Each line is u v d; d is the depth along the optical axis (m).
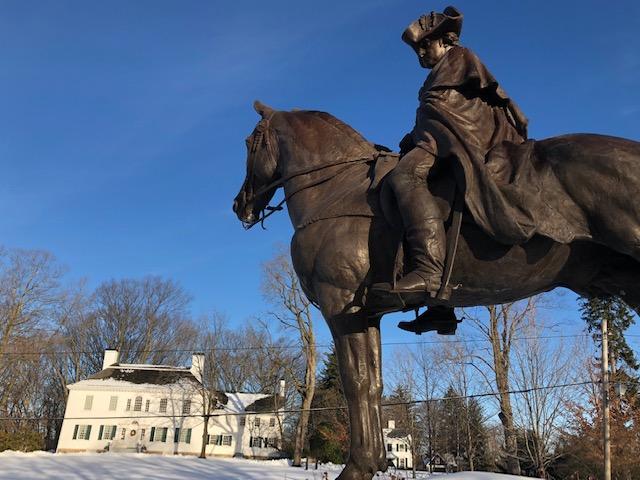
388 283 3.39
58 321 52.81
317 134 4.51
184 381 52.59
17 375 43.31
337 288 3.79
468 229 3.46
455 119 3.64
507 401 22.83
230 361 51.94
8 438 36.44
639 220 3.03
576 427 21.00
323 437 37.94
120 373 53.22
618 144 3.19
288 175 4.52
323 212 4.00
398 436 44.38
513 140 3.77
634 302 3.53
